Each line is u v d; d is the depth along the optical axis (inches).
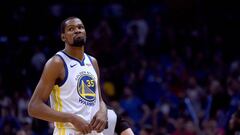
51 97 363.6
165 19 1144.2
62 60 358.3
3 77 933.2
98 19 1127.0
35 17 1079.6
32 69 938.7
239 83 880.9
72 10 1135.0
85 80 360.8
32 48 978.7
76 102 356.8
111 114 440.5
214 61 1008.2
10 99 866.1
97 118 356.8
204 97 860.6
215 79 918.4
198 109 832.9
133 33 1058.7
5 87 918.4
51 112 351.9
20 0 1115.3
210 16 1165.1
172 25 1139.3
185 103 790.5
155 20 1109.1
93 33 1050.7
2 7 1098.1
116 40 1053.8
